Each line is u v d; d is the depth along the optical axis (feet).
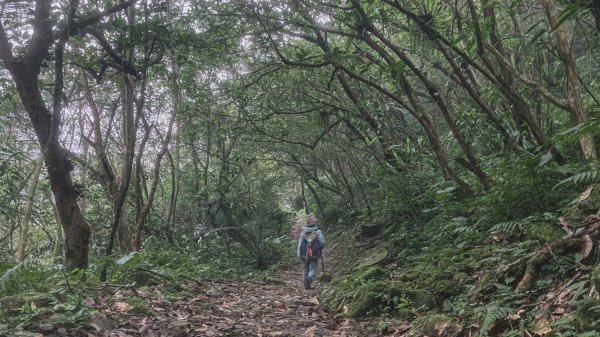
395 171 32.76
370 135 39.45
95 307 15.05
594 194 14.76
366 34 21.95
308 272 30.45
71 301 14.60
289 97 36.01
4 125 35.99
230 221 52.54
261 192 55.77
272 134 42.42
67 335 12.12
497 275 14.47
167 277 22.93
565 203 17.11
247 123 41.39
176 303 18.17
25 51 19.90
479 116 26.25
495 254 17.22
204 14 23.24
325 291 25.07
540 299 11.95
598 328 8.82
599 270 10.09
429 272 19.33
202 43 23.38
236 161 50.60
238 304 20.72
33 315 12.62
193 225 51.80
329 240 61.11
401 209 33.91
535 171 17.83
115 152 46.39
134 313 15.33
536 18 25.57
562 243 13.07
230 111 43.96
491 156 22.81
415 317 15.81
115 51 21.71
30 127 34.65
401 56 21.35
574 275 12.16
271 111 37.96
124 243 30.42
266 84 35.06
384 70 22.34
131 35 20.85
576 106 16.94
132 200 43.50
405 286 18.02
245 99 36.58
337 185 62.75
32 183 38.06
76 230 19.77
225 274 36.17
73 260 19.69
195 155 53.01
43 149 19.22
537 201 18.16
